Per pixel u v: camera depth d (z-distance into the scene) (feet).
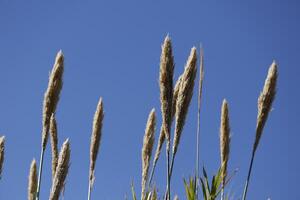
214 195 6.88
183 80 5.97
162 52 5.90
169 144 5.90
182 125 5.95
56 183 5.98
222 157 7.43
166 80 5.88
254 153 6.51
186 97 5.94
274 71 6.54
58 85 6.93
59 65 6.95
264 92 6.54
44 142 6.91
